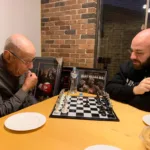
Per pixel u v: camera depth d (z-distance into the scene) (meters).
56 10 2.63
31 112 1.09
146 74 1.56
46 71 2.36
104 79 2.00
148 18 2.22
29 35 2.61
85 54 2.48
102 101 1.36
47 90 2.29
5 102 1.24
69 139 0.81
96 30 2.42
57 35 2.69
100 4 2.39
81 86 1.99
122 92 1.48
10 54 1.28
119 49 2.49
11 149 0.71
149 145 0.67
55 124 0.96
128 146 0.75
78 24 2.47
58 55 2.73
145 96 1.37
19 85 1.48
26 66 1.34
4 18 2.20
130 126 0.96
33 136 0.82
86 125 0.96
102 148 0.71
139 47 1.44
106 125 0.96
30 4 2.55
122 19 2.41
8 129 0.87
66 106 1.22
